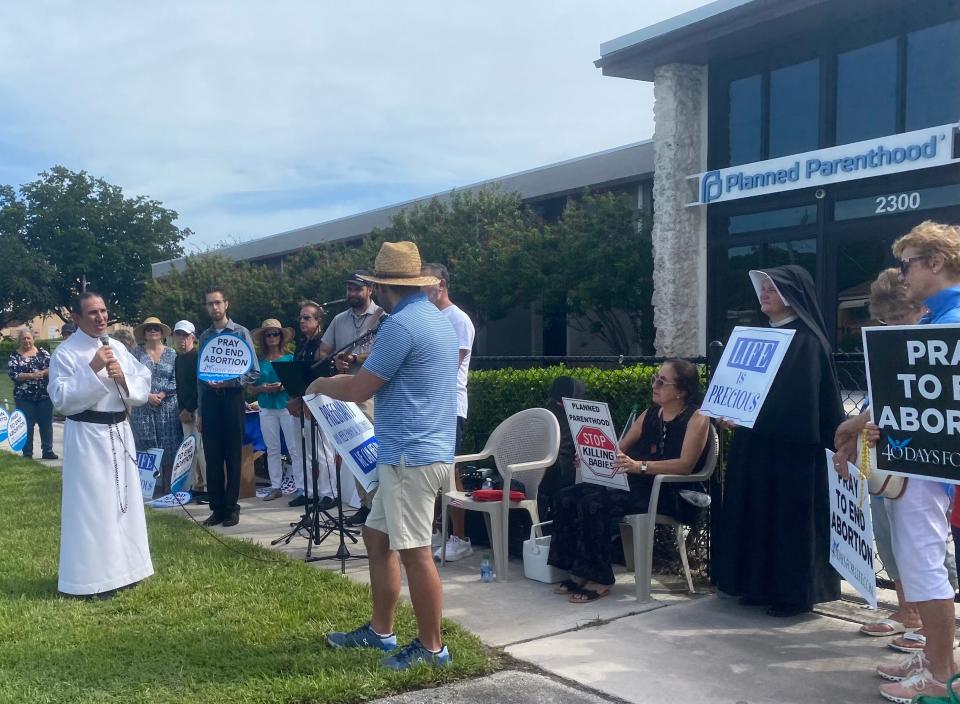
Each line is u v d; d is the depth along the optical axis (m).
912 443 3.63
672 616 5.07
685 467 5.29
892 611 5.05
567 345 22.75
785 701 3.88
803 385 4.70
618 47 14.94
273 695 3.94
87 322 5.59
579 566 5.42
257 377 7.97
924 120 12.13
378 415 4.28
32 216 59.38
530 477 6.40
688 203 14.79
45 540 7.16
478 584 5.86
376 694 4.01
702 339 14.81
